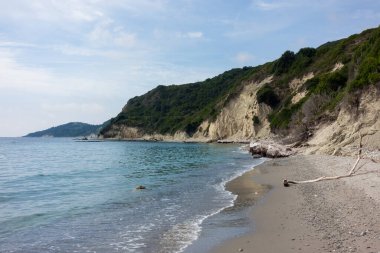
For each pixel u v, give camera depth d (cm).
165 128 14062
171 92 17038
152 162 4200
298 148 4291
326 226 1027
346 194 1452
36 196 1906
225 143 9200
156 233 1107
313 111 5103
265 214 1279
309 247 865
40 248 990
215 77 16625
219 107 11562
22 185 2370
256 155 4369
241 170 2916
